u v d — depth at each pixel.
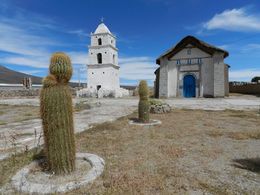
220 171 4.04
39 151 5.11
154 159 4.71
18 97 31.47
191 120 9.48
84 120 10.02
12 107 17.92
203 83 24.14
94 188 3.43
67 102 3.77
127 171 4.06
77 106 15.23
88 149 5.46
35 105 19.09
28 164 4.36
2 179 3.72
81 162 4.47
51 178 3.69
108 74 34.03
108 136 6.77
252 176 3.81
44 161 4.43
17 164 4.39
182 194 3.24
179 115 11.02
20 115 12.69
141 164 4.42
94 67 34.56
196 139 6.32
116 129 7.75
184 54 24.75
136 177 3.78
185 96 24.81
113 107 16.09
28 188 3.31
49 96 3.67
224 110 12.94
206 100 20.12
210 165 4.33
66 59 3.79
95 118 10.59
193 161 4.57
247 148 5.44
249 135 6.69
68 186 3.36
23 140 6.36
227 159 4.66
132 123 8.80
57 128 3.72
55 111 3.68
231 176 3.82
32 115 12.51
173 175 3.88
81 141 6.21
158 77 27.59
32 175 3.84
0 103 21.48
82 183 3.46
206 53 24.02
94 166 4.18
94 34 34.59
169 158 4.76
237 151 5.20
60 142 3.75
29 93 34.72
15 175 3.79
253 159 4.65
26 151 5.07
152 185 3.49
